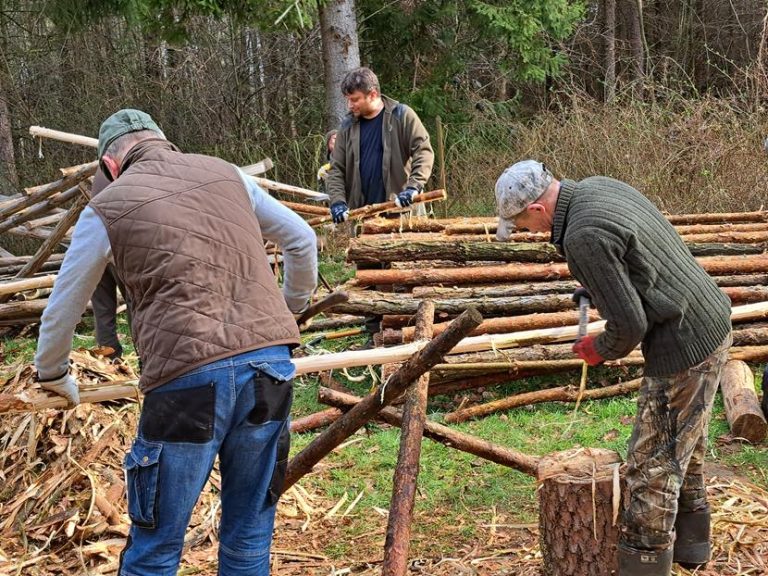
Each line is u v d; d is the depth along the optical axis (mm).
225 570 2586
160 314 2273
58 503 3719
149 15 10359
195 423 2268
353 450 4488
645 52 16250
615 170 9719
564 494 2939
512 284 5547
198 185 2410
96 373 4266
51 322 2381
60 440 3953
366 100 5949
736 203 9102
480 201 10984
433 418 4809
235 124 13055
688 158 9617
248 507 2514
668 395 2750
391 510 2830
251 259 2406
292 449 4465
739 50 15234
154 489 2305
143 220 2285
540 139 10719
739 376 4715
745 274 5762
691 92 14617
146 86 13289
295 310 2938
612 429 4551
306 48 13266
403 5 12672
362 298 5246
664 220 2705
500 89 14781
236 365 2303
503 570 3291
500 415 4855
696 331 2670
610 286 2537
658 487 2793
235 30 12047
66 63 13383
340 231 9711
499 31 12023
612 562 2959
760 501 3695
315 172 11773
